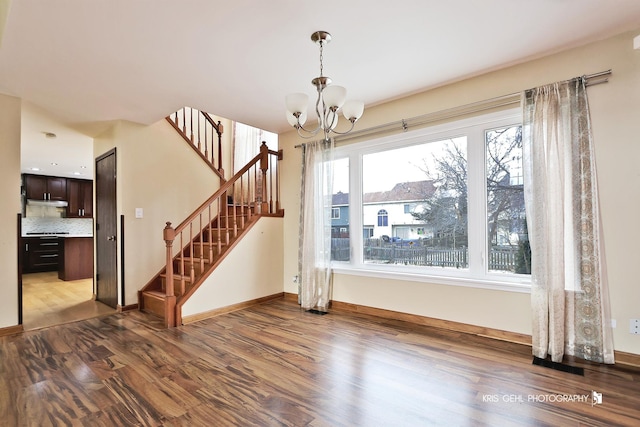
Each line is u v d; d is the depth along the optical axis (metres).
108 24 2.09
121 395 2.02
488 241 2.98
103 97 3.28
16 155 3.21
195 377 2.24
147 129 4.22
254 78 2.92
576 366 2.34
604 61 2.41
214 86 3.07
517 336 2.77
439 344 2.79
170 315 3.34
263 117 4.00
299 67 2.73
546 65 2.65
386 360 2.49
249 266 4.17
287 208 4.66
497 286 2.86
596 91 2.43
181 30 2.18
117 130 4.00
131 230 4.03
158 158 4.33
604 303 2.36
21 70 2.69
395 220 3.60
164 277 4.11
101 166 4.48
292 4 1.93
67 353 2.66
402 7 1.98
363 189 3.88
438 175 3.31
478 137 3.03
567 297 2.45
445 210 3.25
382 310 3.61
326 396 2.00
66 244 6.04
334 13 2.03
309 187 4.10
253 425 1.72
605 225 2.38
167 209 4.41
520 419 1.75
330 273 4.01
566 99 2.49
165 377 2.24
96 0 1.86
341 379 2.20
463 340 2.87
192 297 3.54
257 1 1.90
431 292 3.27
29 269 7.11
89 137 4.65
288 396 2.00
